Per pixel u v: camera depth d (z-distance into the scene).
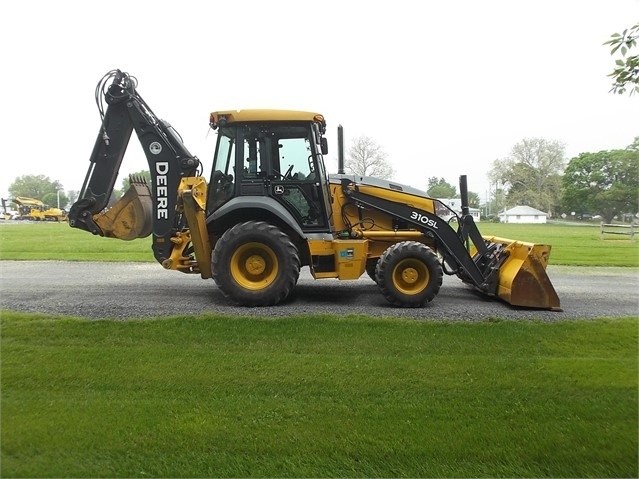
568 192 69.44
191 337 5.17
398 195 7.64
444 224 7.40
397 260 6.81
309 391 4.01
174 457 3.11
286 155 7.12
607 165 66.56
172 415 3.58
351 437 3.33
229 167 7.16
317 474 2.96
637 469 3.04
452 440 3.31
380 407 3.75
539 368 4.47
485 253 7.55
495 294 7.29
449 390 4.04
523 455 3.17
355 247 6.94
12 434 3.31
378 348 4.97
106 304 6.62
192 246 7.36
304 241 7.21
